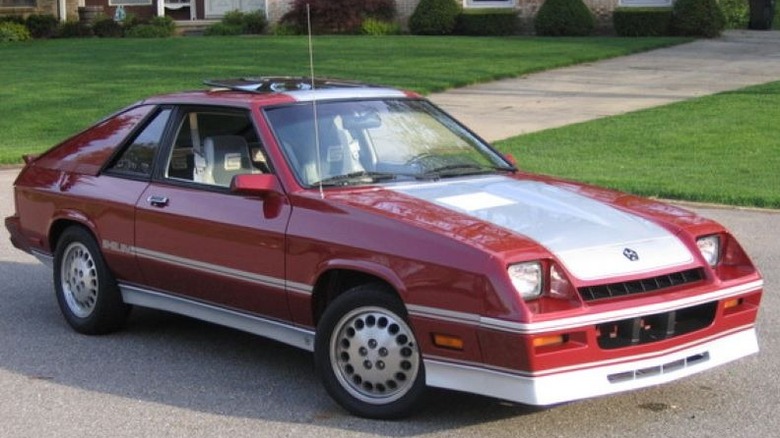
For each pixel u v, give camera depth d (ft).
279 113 20.95
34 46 102.73
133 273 22.74
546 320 16.20
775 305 26.07
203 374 21.33
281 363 22.06
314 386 20.53
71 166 24.47
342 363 18.65
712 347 18.12
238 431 18.10
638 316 16.94
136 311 26.40
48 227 24.64
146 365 21.93
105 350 23.00
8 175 47.62
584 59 83.41
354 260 18.16
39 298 27.50
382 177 20.44
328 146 20.58
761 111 59.16
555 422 18.28
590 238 17.80
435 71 76.33
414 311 17.33
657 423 18.24
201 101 22.12
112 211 22.79
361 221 18.34
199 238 20.84
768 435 17.69
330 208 18.90
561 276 16.72
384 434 17.83
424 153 21.45
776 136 52.31
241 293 20.33
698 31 98.37
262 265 19.69
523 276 16.60
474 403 19.21
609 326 16.85
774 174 43.88
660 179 42.65
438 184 20.34
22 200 25.61
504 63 80.64
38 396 20.02
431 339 17.24
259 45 94.99
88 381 20.90
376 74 74.74
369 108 22.03
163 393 20.16
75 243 24.08
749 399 19.49
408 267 17.42
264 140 20.42
